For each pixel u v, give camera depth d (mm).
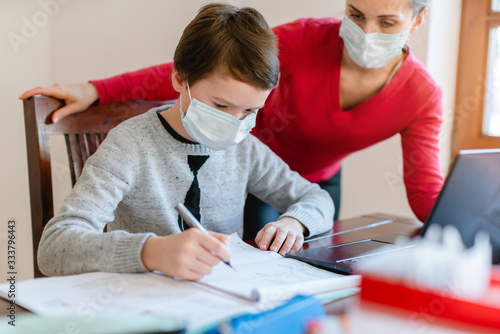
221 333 556
